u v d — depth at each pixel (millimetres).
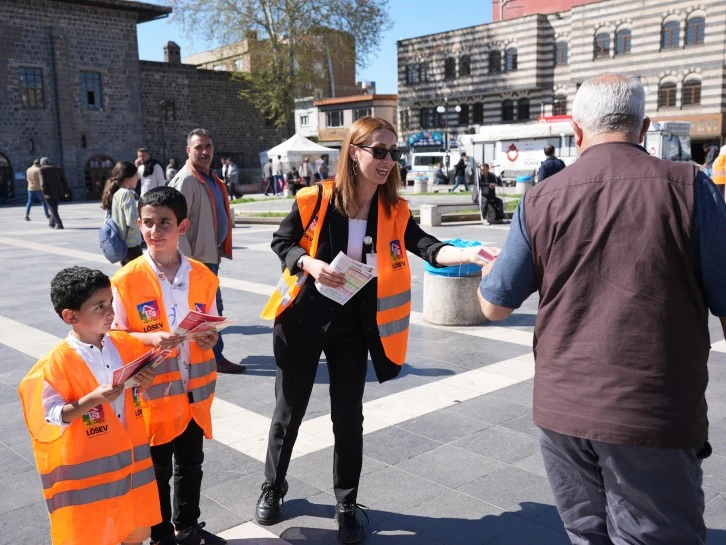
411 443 4305
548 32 43125
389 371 3289
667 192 2012
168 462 3074
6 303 8641
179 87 41875
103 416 2572
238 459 4125
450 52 47562
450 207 18297
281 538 3256
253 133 46094
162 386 2963
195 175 5508
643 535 2102
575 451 2180
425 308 7402
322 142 58562
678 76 37500
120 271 3020
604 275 2049
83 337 2600
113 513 2588
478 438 4375
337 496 3301
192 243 5555
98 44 36531
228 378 5668
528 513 3457
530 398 5090
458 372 5699
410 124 51125
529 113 44656
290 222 3287
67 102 35219
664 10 37406
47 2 34375
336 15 37688
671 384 1992
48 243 14750
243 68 51156
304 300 3219
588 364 2053
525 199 2246
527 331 6992
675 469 2029
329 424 4617
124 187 6430
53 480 2537
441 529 3322
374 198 3277
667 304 1991
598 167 2121
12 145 33719
